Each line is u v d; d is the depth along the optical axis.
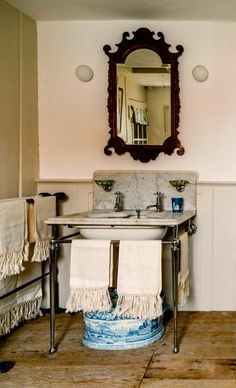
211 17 2.64
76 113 2.78
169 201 2.70
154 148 2.71
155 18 2.68
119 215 2.22
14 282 2.34
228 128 2.70
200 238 2.72
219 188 2.70
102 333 2.14
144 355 2.05
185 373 1.85
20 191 2.58
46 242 2.45
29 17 2.67
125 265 1.98
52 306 2.11
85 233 2.14
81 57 2.76
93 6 2.51
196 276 2.74
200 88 2.71
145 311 1.97
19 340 2.27
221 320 2.56
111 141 2.73
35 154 2.77
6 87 2.41
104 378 1.81
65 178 2.79
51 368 1.92
